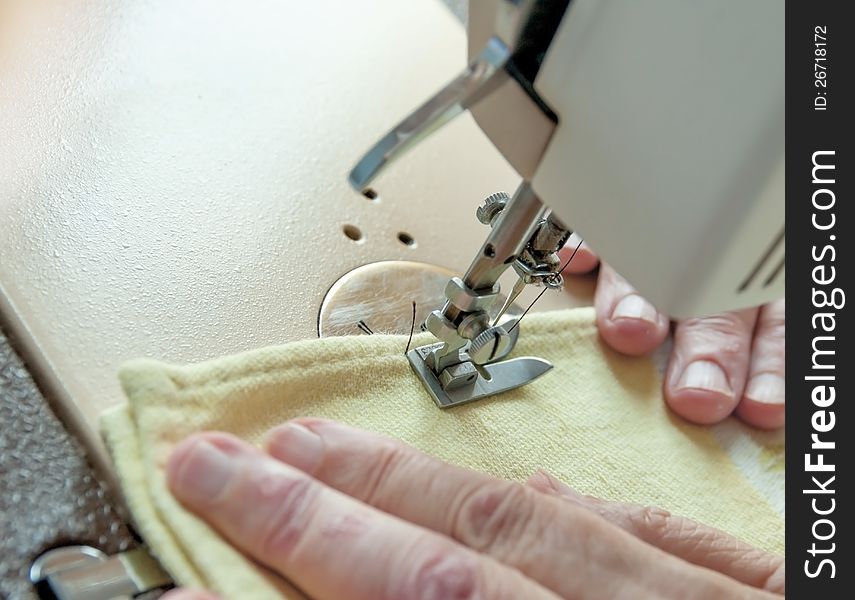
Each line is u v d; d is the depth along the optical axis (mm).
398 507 407
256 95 681
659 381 636
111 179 547
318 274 567
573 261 670
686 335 643
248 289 530
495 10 356
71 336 446
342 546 356
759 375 633
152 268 507
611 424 582
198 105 642
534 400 565
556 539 400
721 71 300
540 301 655
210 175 591
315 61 749
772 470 618
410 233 643
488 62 349
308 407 473
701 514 553
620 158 334
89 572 352
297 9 800
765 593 407
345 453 411
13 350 420
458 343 508
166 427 394
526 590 365
